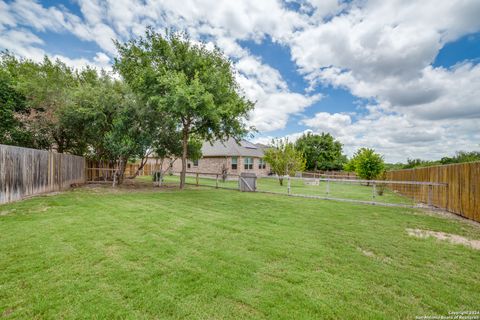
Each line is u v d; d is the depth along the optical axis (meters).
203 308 2.38
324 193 13.44
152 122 12.77
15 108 11.20
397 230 5.49
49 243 4.03
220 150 25.11
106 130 13.09
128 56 11.77
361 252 4.04
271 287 2.81
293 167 19.59
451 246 4.42
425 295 2.72
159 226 5.30
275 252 3.91
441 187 8.64
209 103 9.90
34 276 2.91
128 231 4.85
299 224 5.82
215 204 8.40
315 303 2.50
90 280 2.85
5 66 14.55
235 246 4.16
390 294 2.73
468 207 6.84
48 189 9.80
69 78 14.13
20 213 6.15
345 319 2.27
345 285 2.91
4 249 3.73
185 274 3.08
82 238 4.33
